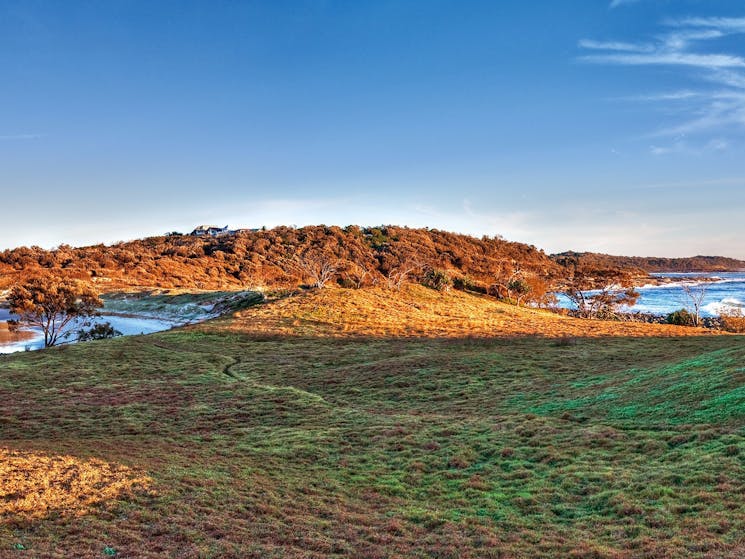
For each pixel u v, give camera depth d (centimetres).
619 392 2588
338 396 3275
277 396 3200
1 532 1218
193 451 2106
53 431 2503
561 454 1880
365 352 4712
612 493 1512
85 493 1480
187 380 3728
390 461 1984
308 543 1275
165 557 1150
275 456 2072
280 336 5659
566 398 2697
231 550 1205
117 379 3744
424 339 5341
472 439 2148
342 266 14312
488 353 4259
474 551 1230
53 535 1230
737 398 2070
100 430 2527
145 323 10669
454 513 1490
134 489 1543
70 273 17375
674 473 1560
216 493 1575
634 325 6338
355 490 1705
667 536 1237
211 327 6147
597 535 1300
